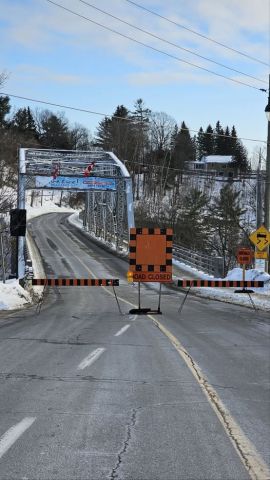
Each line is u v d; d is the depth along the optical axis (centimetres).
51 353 1215
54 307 2689
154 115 17625
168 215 10544
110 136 16662
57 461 549
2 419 697
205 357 1198
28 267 4741
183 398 821
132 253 2259
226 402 804
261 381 959
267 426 686
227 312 2389
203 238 8862
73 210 17100
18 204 5178
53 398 808
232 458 567
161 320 2031
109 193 8162
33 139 15488
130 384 910
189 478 511
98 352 1238
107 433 643
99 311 2450
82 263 6031
